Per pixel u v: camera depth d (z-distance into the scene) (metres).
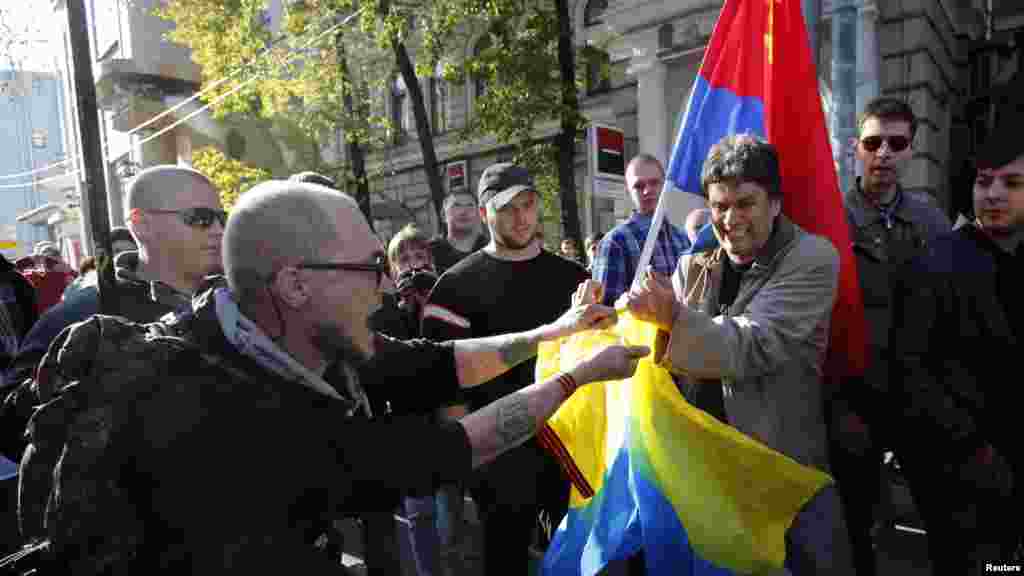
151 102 19.70
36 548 0.98
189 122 18.84
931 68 8.93
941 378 1.82
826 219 1.79
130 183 2.12
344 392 1.29
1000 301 1.78
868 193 2.61
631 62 10.41
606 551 1.75
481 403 2.55
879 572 3.03
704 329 1.54
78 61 2.05
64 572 0.97
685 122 1.99
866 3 8.06
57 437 0.98
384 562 2.21
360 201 12.23
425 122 10.35
